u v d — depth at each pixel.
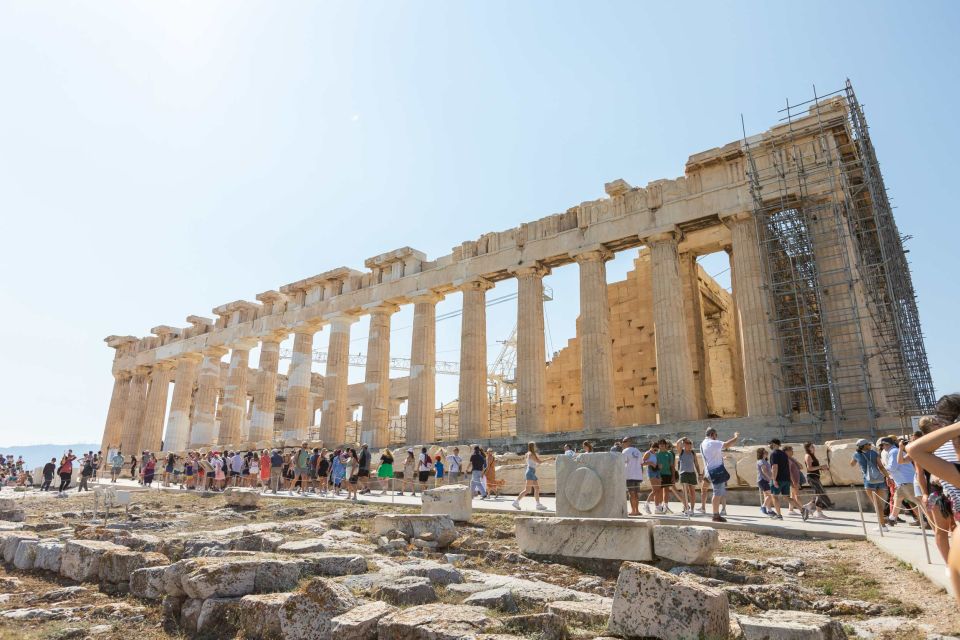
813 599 8.39
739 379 37.94
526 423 32.25
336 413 41.84
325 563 9.45
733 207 28.28
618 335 38.25
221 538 12.80
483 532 14.52
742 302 27.23
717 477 14.73
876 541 11.62
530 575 10.36
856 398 23.94
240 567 8.51
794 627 5.97
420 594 8.11
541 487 23.97
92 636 7.88
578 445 28.77
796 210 26.95
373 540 13.74
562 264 35.41
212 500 25.27
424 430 36.94
